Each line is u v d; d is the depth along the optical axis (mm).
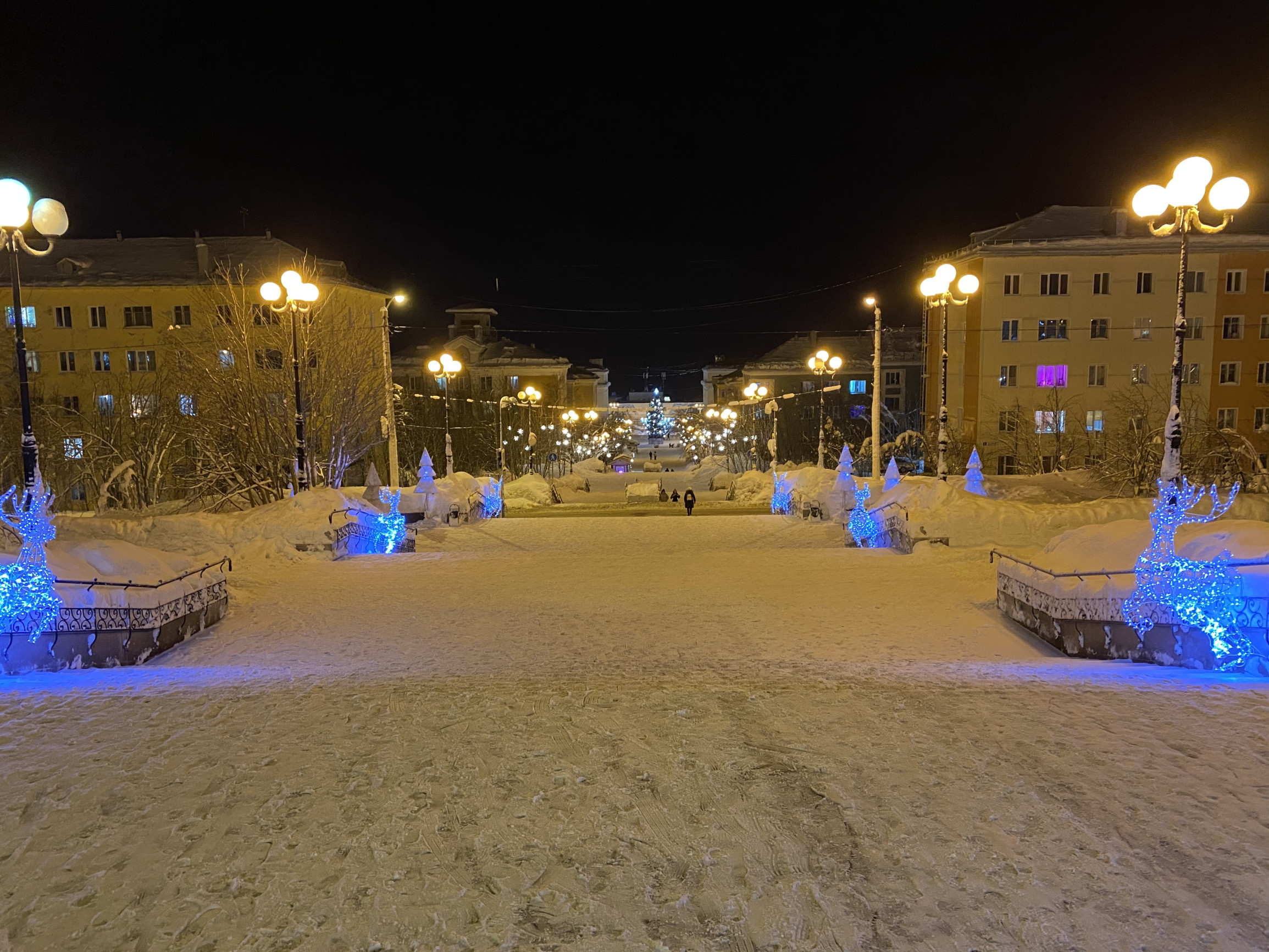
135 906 3434
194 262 44656
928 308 46469
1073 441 38844
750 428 64500
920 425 56500
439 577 14664
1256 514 16078
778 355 74250
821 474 26484
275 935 3242
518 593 13008
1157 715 5602
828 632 9992
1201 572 7527
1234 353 41500
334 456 29625
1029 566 10078
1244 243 40438
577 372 93812
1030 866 3639
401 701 6227
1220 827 3941
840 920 3301
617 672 7852
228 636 10203
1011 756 4867
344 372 29859
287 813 4227
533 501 39281
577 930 3266
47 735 5418
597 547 20766
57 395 43750
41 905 3438
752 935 3225
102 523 16844
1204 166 10188
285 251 45188
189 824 4121
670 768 4766
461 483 27359
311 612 11586
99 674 7684
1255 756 4793
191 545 16547
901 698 6172
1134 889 3445
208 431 28781
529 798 4395
